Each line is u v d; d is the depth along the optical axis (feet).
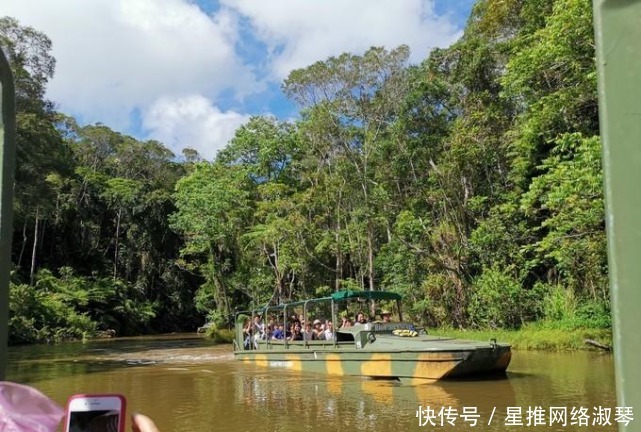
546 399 30.48
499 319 69.21
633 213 2.94
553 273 73.20
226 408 31.99
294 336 52.16
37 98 100.68
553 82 57.26
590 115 55.26
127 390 40.45
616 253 2.95
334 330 44.47
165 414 30.76
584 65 48.11
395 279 86.43
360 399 32.91
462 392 33.32
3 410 3.50
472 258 78.07
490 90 81.10
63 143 129.49
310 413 29.63
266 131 123.24
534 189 48.49
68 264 154.30
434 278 79.36
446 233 79.97
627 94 3.01
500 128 78.95
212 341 105.40
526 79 53.52
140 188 166.09
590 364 43.83
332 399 33.37
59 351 84.28
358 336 42.63
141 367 56.49
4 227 4.50
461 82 82.33
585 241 53.72
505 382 36.27
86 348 90.74
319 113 96.37
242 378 44.55
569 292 64.13
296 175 119.65
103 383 45.01
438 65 87.35
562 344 55.57
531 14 66.33
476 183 85.20
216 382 42.93
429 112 88.58
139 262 165.89
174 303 166.40
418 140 88.28
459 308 75.97
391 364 38.96
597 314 59.93
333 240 97.76
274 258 107.86
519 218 73.15
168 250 167.02
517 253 70.69
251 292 111.75
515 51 65.92
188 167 183.11
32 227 148.87
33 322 112.57
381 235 102.89
